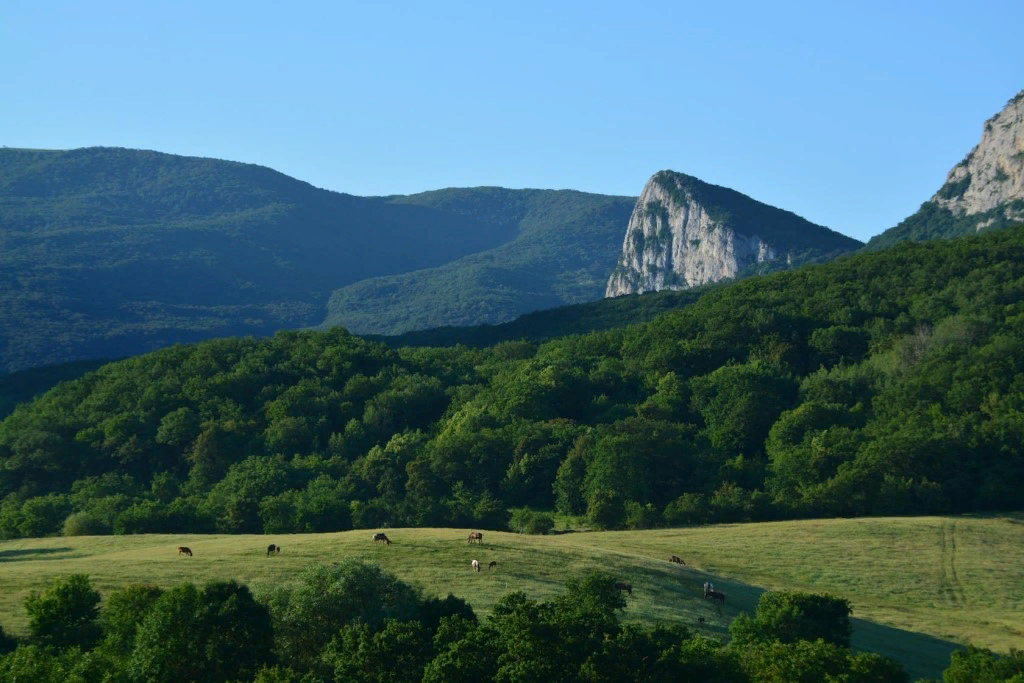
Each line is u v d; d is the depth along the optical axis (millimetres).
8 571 122688
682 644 94312
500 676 87125
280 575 119938
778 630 105688
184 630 91750
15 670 80812
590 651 88938
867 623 128500
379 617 98188
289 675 85562
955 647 121375
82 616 100062
